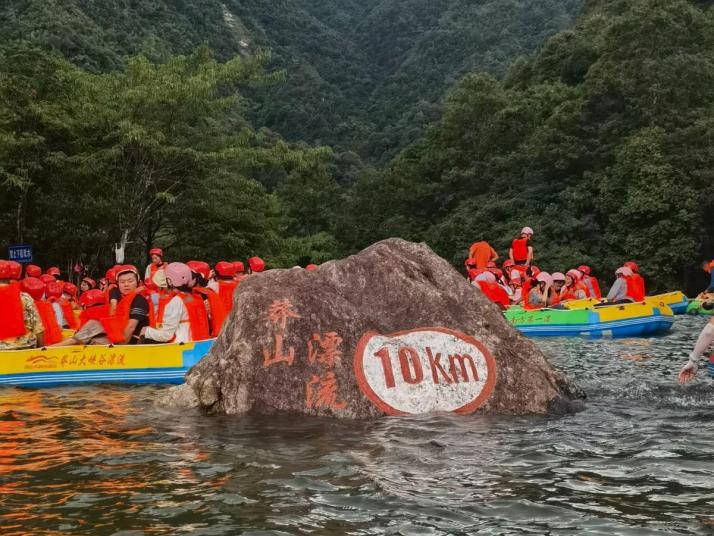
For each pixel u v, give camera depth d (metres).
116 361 7.62
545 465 3.98
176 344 7.71
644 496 3.43
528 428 4.93
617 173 38.03
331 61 162.12
